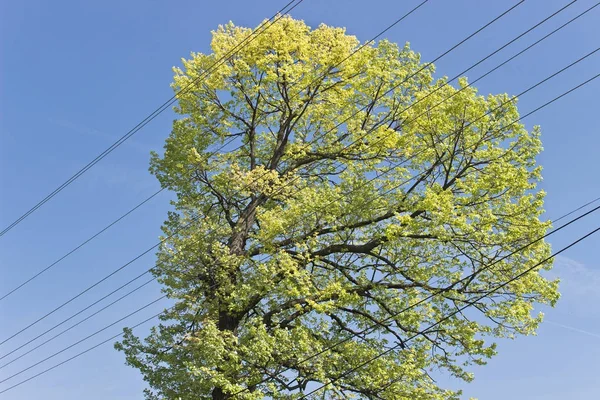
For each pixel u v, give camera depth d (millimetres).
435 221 16688
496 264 17281
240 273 18016
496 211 17547
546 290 17016
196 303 18312
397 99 18828
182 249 17984
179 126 20375
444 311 17719
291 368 16812
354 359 17500
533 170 17703
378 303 18219
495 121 17438
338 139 20453
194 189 20281
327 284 18047
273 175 18531
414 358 17578
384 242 17328
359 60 18953
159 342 17984
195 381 16609
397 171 19812
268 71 18719
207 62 20203
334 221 18297
